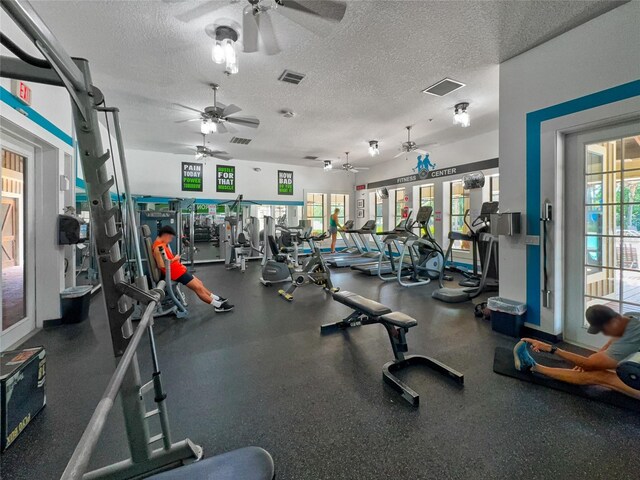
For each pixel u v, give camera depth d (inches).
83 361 106.3
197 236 364.2
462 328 137.2
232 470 36.0
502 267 135.9
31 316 133.6
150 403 83.1
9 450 66.2
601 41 102.6
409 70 143.4
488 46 122.0
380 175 375.9
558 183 116.5
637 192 102.3
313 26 93.8
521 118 126.1
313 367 102.2
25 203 131.5
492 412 77.4
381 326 141.9
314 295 201.9
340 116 207.0
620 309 106.3
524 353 95.6
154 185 314.3
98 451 65.7
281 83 156.0
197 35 115.0
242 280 253.0
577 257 116.1
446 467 60.6
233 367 102.6
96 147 46.0
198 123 215.6
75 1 96.9
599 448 65.1
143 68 139.5
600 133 108.4
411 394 81.1
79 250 222.1
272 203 379.2
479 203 256.2
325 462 62.3
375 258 326.3
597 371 84.5
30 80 40.5
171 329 139.0
